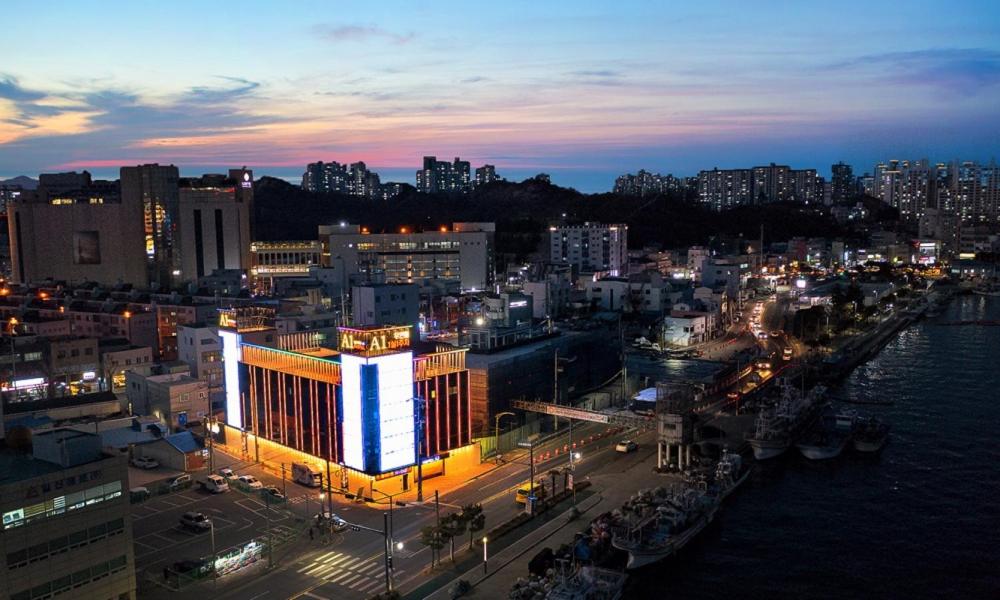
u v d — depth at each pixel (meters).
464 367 136.88
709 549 112.31
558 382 172.75
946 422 176.00
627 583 101.75
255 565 99.69
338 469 128.12
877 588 100.75
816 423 171.25
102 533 84.06
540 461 142.12
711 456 151.88
